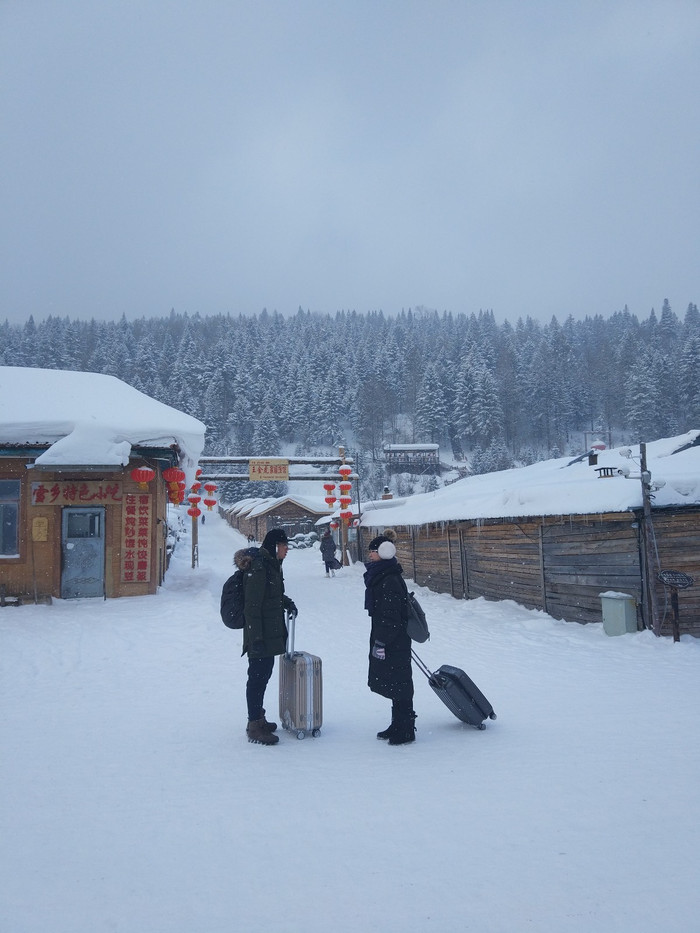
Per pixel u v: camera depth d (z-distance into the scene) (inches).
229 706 274.8
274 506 1843.0
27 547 526.0
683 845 142.9
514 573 557.9
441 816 159.3
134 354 5580.7
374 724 245.3
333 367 4913.9
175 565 966.4
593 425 4256.9
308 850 144.3
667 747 206.8
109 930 116.4
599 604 445.1
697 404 3489.2
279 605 229.9
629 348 4591.5
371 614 223.8
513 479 843.4
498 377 4690.0
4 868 139.4
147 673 336.5
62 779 190.7
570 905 120.9
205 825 158.2
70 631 425.7
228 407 4734.3
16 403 551.8
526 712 254.1
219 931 115.6
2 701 284.4
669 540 403.9
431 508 782.5
